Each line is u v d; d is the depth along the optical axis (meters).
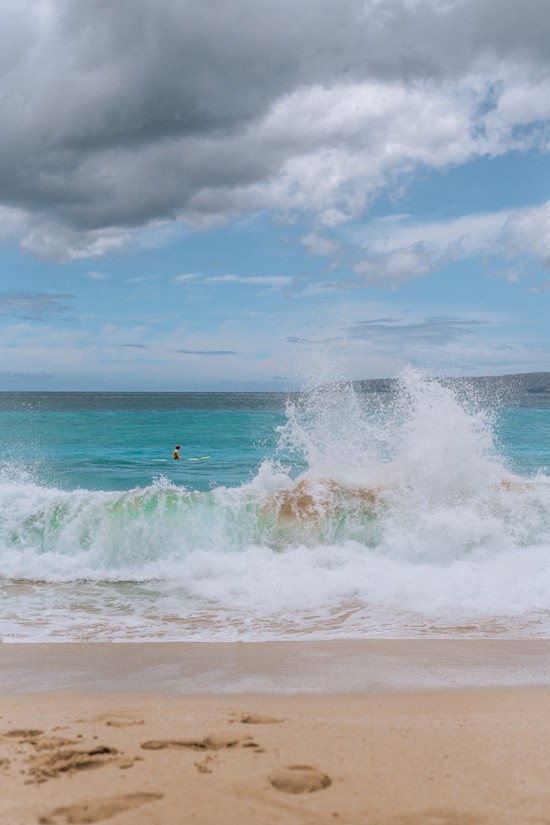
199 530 8.76
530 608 6.46
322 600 6.85
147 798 2.37
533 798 2.39
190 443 24.33
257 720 3.47
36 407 58.34
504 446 21.70
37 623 6.23
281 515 8.91
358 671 4.71
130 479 15.91
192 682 4.48
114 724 3.35
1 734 3.16
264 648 5.34
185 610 6.67
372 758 2.80
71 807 2.29
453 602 6.64
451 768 2.69
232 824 2.18
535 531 8.77
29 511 9.02
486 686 4.34
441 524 8.53
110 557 8.54
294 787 2.48
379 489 9.41
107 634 5.86
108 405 65.75
